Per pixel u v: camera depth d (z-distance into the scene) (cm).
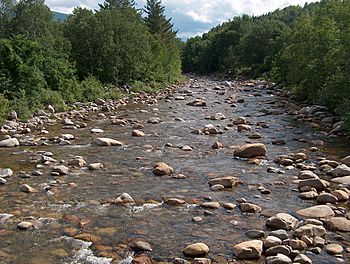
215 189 1174
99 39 4159
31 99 2625
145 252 797
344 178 1238
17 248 809
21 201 1068
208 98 3731
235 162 1490
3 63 2661
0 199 1079
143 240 848
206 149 1702
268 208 1028
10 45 2703
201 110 2911
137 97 3756
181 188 1191
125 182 1244
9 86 2605
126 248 814
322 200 1066
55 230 894
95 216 976
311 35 3366
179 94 4169
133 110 2934
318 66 2961
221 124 2319
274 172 1348
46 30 3638
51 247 814
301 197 1104
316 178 1184
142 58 4762
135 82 4500
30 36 3544
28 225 904
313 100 3027
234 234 879
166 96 3938
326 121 2334
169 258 774
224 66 10744
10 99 2562
